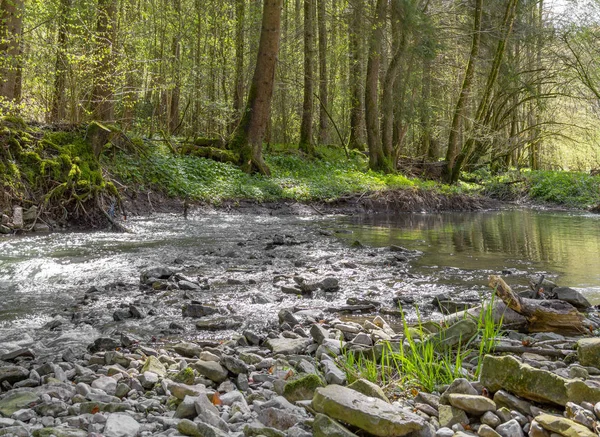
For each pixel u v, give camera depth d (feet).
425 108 89.56
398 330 15.33
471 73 81.25
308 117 81.30
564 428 7.60
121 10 61.67
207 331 15.47
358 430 8.35
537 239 36.70
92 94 54.08
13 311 17.42
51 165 38.63
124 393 10.32
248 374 11.34
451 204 65.21
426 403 9.49
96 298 19.03
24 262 24.99
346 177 66.54
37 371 11.60
